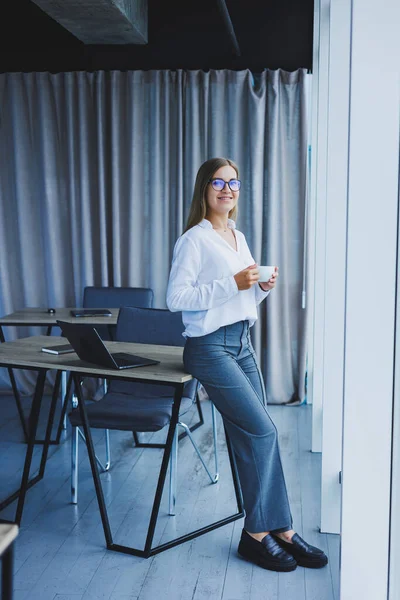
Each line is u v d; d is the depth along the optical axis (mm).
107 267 5863
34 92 5797
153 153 5703
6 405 5641
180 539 3219
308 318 5621
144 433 4887
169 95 5656
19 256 5973
